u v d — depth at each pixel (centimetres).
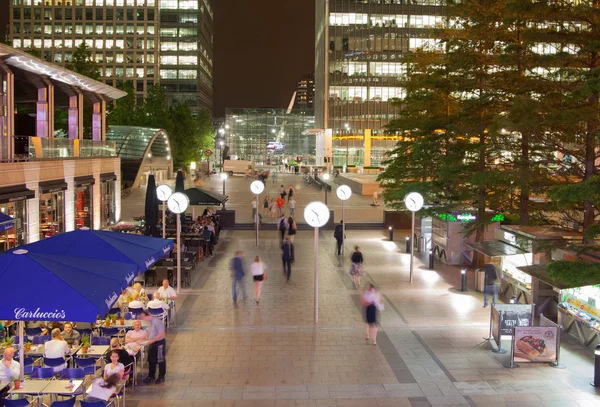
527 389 1247
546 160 2006
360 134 11238
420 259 2822
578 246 1539
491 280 1958
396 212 3944
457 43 2375
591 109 1595
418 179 3219
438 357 1446
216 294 2091
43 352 1293
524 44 1922
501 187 2377
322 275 2438
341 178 7944
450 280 2344
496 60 2316
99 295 1000
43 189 2377
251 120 16450
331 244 3303
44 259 1053
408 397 1200
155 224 2631
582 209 1930
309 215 1738
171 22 14888
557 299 1781
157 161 7538
